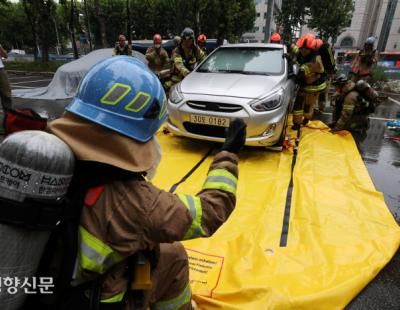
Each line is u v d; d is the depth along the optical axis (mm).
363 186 3361
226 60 5113
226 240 2475
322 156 4230
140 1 31250
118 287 1056
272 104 3871
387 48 54406
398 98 10875
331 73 5598
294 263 2191
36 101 8391
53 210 840
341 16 24984
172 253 1325
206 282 2016
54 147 834
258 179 3543
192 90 4090
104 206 934
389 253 2320
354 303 1969
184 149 4348
